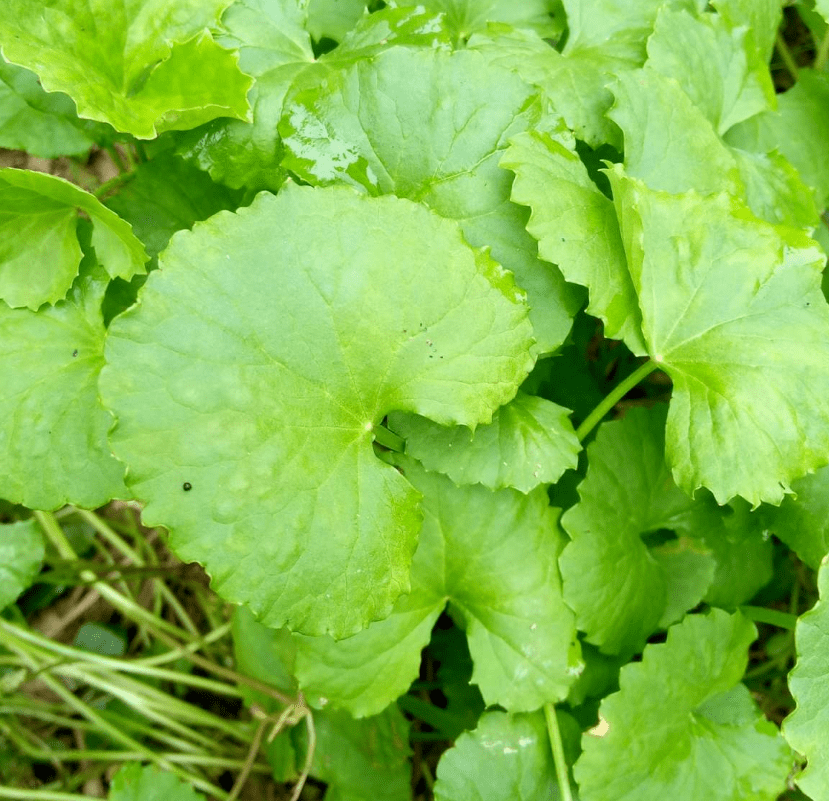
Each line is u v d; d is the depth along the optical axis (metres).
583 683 0.15
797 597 0.20
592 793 0.14
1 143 0.14
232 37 0.14
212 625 0.20
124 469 0.14
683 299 0.14
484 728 0.14
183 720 0.19
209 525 0.11
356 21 0.16
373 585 0.12
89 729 0.19
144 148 0.15
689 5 0.16
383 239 0.12
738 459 0.13
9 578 0.16
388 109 0.14
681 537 0.16
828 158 0.18
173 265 0.11
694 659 0.15
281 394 0.12
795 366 0.13
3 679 0.17
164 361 0.11
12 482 0.13
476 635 0.15
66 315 0.14
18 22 0.13
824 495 0.15
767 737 0.15
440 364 0.13
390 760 0.17
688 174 0.15
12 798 0.17
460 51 0.14
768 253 0.14
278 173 0.14
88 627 0.20
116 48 0.13
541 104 0.14
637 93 0.14
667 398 0.20
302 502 0.12
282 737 0.18
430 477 0.14
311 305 0.12
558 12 0.16
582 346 0.18
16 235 0.14
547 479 0.14
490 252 0.14
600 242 0.14
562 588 0.14
